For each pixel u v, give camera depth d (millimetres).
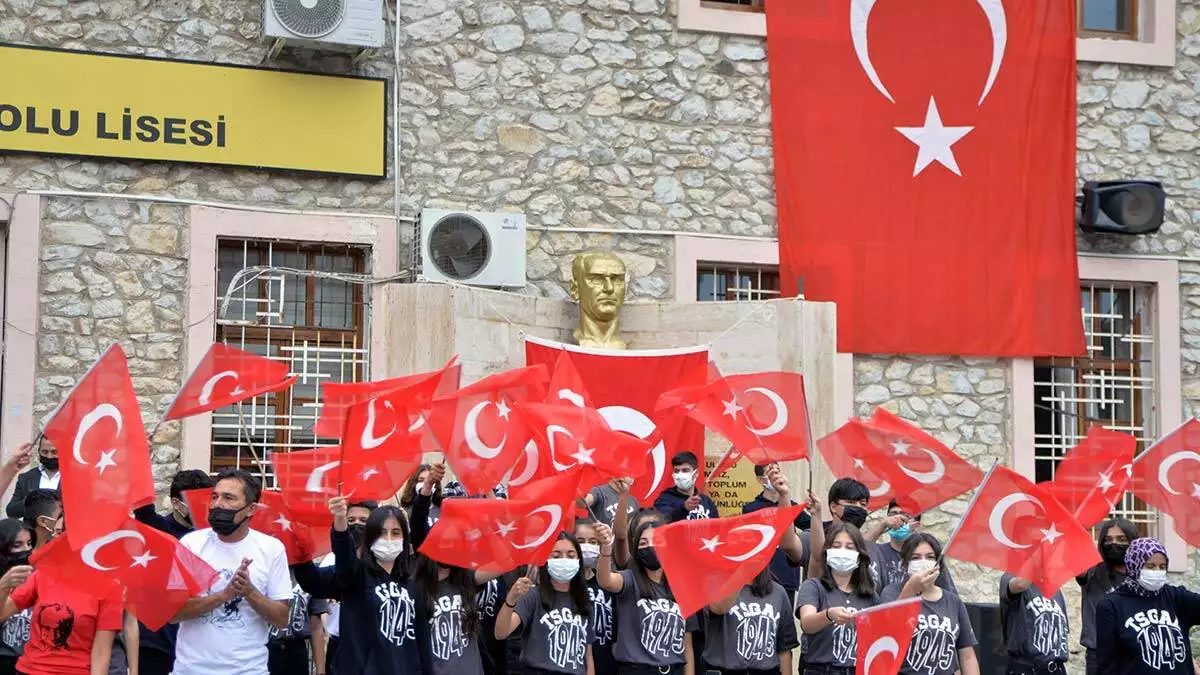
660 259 11258
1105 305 12328
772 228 11500
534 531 6738
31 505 7172
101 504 6234
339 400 7625
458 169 10891
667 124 11367
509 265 10633
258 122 10406
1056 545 7238
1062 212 11859
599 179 11188
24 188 9961
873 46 11648
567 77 11203
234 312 10414
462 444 7434
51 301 9953
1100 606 7512
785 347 10703
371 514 6711
